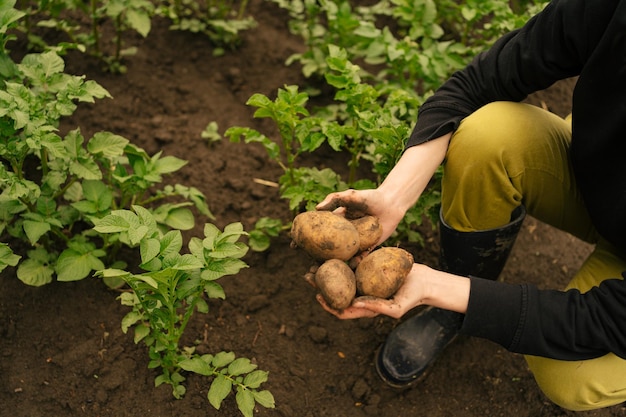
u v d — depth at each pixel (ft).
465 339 8.59
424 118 6.99
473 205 7.13
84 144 10.00
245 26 11.62
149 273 6.07
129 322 7.24
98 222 6.34
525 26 6.65
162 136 10.34
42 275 8.00
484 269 7.68
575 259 9.80
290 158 8.80
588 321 6.00
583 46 6.06
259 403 7.63
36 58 8.11
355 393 7.98
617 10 5.59
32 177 9.20
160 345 7.32
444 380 8.25
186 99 11.05
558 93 11.98
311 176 8.80
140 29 10.42
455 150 6.91
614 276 7.00
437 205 8.41
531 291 6.11
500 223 7.29
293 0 11.64
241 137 10.68
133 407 7.58
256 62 11.75
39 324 8.08
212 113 10.94
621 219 6.33
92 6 10.48
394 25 12.75
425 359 7.87
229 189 9.96
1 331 7.95
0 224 8.01
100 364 7.84
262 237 9.05
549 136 6.93
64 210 8.29
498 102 6.95
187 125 10.68
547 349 6.13
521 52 6.57
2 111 6.99
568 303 6.09
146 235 6.41
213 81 11.41
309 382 8.07
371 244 6.45
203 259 6.61
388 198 6.61
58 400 7.56
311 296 8.84
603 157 6.30
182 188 8.65
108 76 11.03
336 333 8.52
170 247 6.44
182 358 7.46
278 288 8.86
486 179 6.88
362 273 6.05
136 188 8.18
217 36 11.74
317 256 6.24
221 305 8.59
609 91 5.96
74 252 7.84
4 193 7.73
